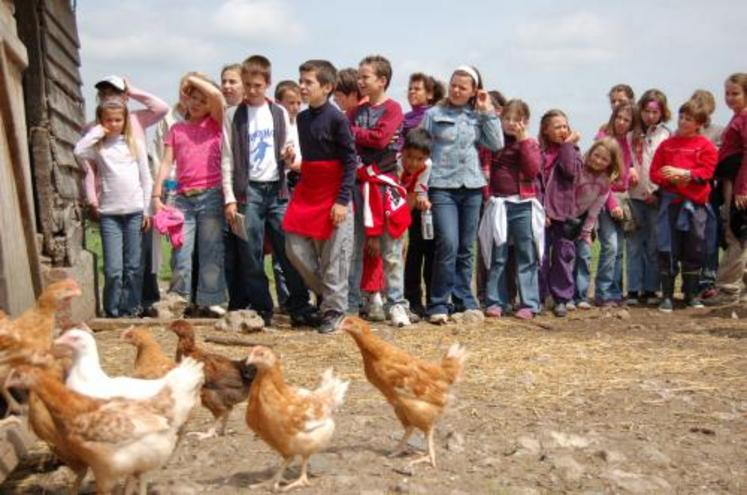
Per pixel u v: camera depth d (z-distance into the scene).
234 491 5.14
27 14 7.84
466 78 8.16
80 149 8.02
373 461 5.43
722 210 9.20
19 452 5.39
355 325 5.36
